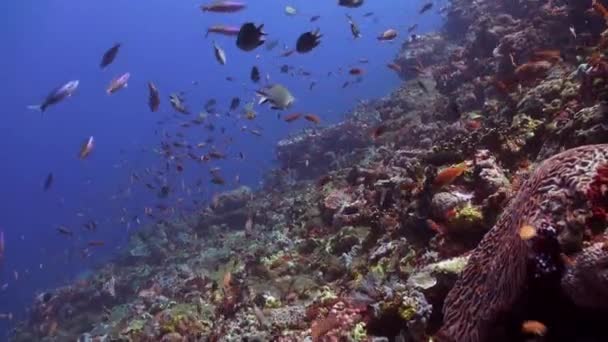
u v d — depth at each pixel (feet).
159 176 61.16
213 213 60.64
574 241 9.49
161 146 58.65
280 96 27.99
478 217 16.40
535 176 11.88
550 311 9.90
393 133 48.29
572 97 20.49
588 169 10.53
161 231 65.31
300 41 25.80
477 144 21.52
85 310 53.16
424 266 16.37
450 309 12.60
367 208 26.63
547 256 9.71
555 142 17.52
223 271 30.14
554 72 25.29
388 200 25.46
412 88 56.85
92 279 59.82
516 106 25.29
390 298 14.78
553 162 11.52
